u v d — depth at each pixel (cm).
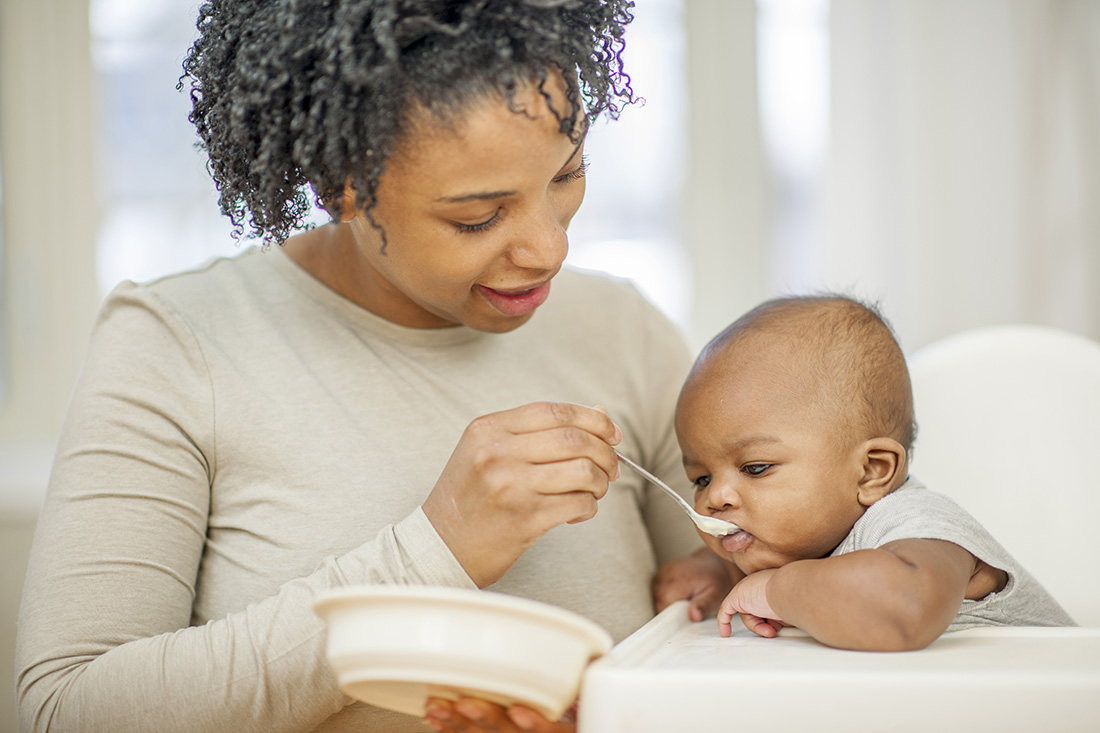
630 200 198
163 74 190
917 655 68
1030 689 56
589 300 112
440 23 72
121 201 191
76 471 85
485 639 54
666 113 197
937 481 119
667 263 198
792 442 92
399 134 72
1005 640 75
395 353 96
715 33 194
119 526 84
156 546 85
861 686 56
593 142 197
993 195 181
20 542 161
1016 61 180
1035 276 181
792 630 83
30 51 188
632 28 196
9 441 189
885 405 96
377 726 85
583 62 77
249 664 75
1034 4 179
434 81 71
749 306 196
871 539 87
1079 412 117
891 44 181
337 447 91
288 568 87
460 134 72
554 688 56
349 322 97
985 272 182
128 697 75
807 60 192
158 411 88
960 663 63
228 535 91
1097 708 55
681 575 104
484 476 74
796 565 80
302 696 75
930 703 56
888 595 72
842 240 184
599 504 101
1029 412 119
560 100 74
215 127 83
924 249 182
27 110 188
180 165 190
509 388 100
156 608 83
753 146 195
